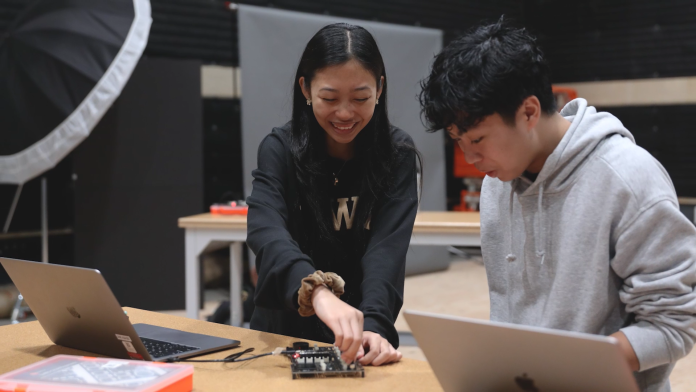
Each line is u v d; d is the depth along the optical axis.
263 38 4.87
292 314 1.62
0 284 4.17
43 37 3.88
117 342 1.28
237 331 1.52
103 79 3.87
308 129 1.58
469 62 1.06
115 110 4.36
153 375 1.08
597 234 1.11
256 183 1.58
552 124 1.16
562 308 1.17
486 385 0.93
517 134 1.09
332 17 5.22
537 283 1.24
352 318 1.14
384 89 1.57
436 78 1.10
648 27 6.32
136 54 3.98
